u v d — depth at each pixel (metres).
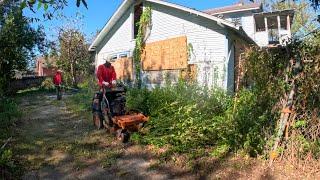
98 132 11.35
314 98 7.96
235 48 15.41
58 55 40.50
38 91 32.34
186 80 15.34
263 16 22.28
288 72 8.30
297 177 7.22
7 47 22.11
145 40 18.92
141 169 8.02
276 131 8.20
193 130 9.45
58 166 8.30
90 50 25.50
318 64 7.93
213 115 11.16
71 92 31.27
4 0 7.75
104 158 8.76
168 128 9.97
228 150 8.73
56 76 22.91
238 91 10.37
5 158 7.88
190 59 16.19
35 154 9.17
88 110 16.16
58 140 10.52
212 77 15.08
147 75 18.84
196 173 7.66
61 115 15.42
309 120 7.93
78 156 8.96
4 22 16.58
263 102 8.89
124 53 21.31
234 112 9.82
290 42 8.52
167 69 17.36
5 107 15.23
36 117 14.99
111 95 11.07
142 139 9.85
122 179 7.50
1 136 10.70
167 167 8.07
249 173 7.51
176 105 11.76
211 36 15.37
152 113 11.48
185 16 16.45
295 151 7.80
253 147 8.39
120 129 10.29
